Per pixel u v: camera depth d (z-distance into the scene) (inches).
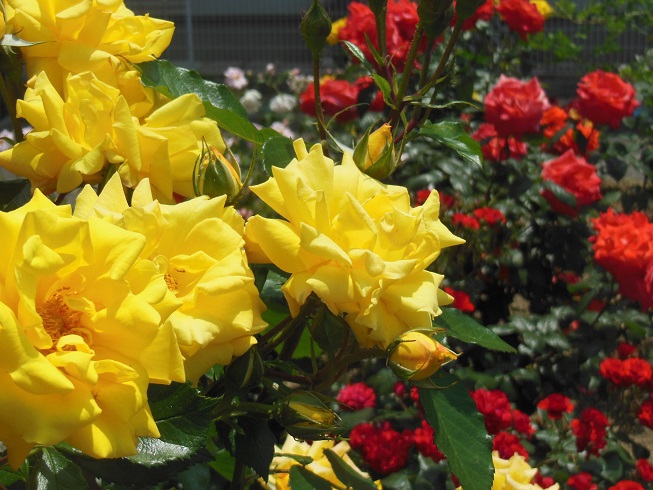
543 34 101.5
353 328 21.4
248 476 28.1
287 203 21.2
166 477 19.5
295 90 133.7
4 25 24.4
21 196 25.0
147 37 25.9
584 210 76.2
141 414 17.8
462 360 67.1
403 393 62.5
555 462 59.8
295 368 23.1
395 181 78.0
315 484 25.9
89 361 17.2
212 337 19.6
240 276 19.9
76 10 24.2
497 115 72.4
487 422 52.1
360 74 98.0
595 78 78.0
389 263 20.6
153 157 23.5
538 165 80.1
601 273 71.3
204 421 19.5
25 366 16.8
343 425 22.3
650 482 56.8
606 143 89.3
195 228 20.3
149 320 17.7
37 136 23.4
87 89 23.6
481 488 23.9
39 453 19.9
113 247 17.9
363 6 72.3
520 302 94.4
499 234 74.2
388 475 50.4
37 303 18.0
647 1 113.2
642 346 79.9
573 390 72.6
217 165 22.9
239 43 184.5
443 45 84.0
